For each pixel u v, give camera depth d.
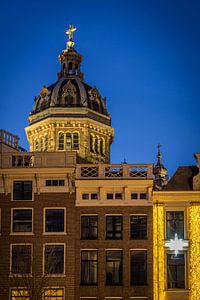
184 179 58.72
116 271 56.81
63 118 104.88
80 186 58.31
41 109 108.38
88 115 106.19
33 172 58.66
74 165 59.16
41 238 57.62
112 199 58.03
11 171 58.69
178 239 56.44
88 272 56.94
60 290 56.53
